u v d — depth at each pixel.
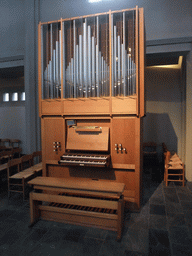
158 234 3.05
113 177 4.02
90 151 4.15
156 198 4.42
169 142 7.39
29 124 6.40
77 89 4.07
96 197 4.01
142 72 3.72
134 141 3.83
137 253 2.62
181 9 5.25
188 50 5.23
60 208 3.39
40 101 4.32
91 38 3.90
